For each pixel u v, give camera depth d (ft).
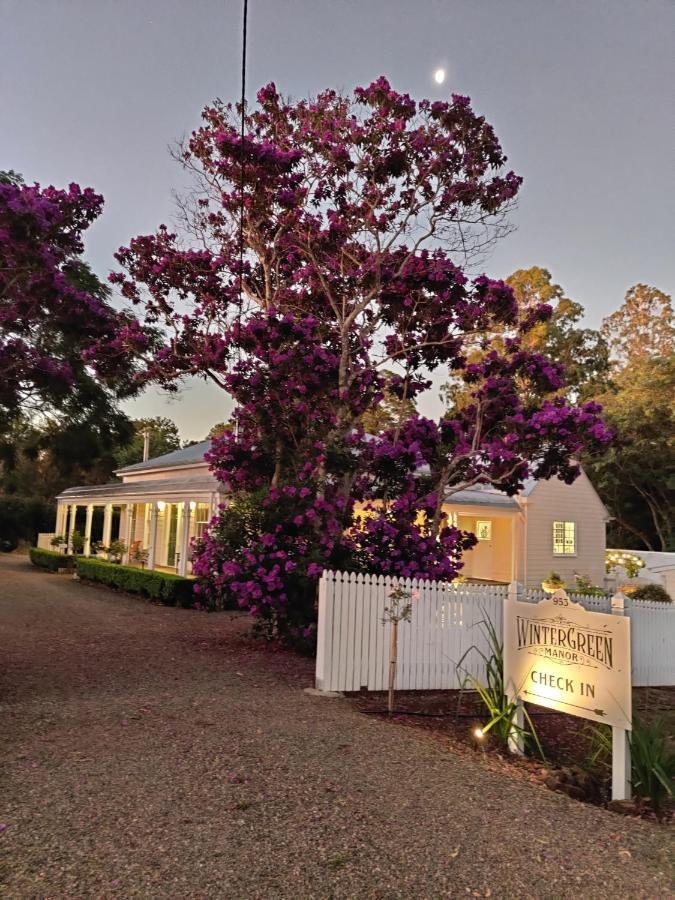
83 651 30.04
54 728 17.48
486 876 10.30
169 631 37.17
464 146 35.50
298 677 25.91
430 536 33.45
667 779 14.33
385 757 16.11
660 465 96.37
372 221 36.65
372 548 32.04
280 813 12.31
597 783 15.55
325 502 31.01
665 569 63.93
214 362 36.17
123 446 48.19
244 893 9.52
